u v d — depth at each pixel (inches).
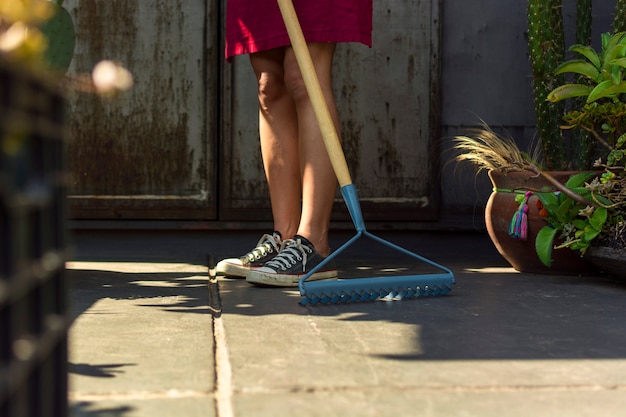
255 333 51.5
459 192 124.3
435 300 66.4
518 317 58.4
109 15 119.6
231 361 43.6
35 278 22.0
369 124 122.1
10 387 19.5
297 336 50.6
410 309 61.7
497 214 84.8
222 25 120.3
